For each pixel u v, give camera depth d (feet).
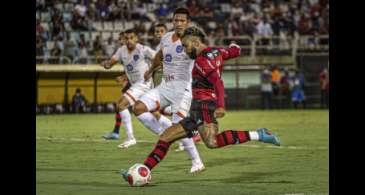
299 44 245.65
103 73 207.62
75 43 216.54
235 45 61.21
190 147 65.21
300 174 64.03
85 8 228.43
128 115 95.66
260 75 234.38
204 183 58.13
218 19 248.32
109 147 94.07
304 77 239.50
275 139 61.00
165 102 70.95
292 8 258.37
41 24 216.54
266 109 228.84
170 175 63.87
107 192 52.75
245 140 60.39
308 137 111.34
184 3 246.88
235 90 230.68
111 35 225.35
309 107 238.27
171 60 69.21
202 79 59.26
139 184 55.62
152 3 242.58
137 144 99.25
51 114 200.13
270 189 54.39
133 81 99.09
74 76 205.98
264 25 249.55
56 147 93.56
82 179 60.75
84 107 206.69
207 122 59.26
